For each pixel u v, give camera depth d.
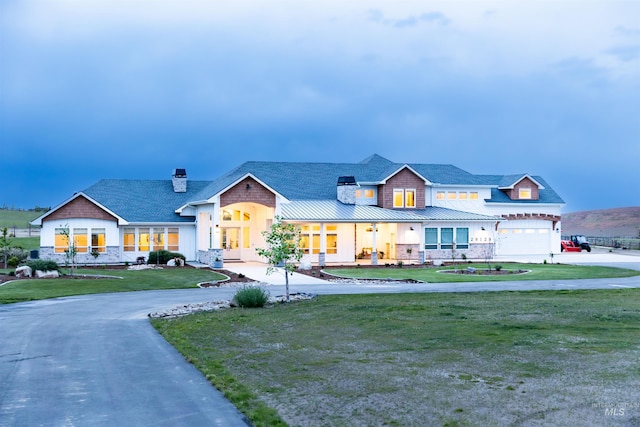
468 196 50.06
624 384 8.77
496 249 47.75
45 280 29.67
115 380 10.55
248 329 15.75
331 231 41.88
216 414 8.48
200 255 41.38
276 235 22.75
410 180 45.28
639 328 13.97
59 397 9.50
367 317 16.97
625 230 105.62
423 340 13.09
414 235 43.78
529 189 51.91
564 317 15.95
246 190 39.12
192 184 48.25
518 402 8.15
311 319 17.14
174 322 17.39
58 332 15.93
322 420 7.86
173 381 10.41
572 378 9.21
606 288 25.73
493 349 11.69
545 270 35.47
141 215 41.97
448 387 9.06
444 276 32.03
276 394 9.20
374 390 9.12
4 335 15.51
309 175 48.44
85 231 39.69
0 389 10.05
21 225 80.00
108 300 23.47
